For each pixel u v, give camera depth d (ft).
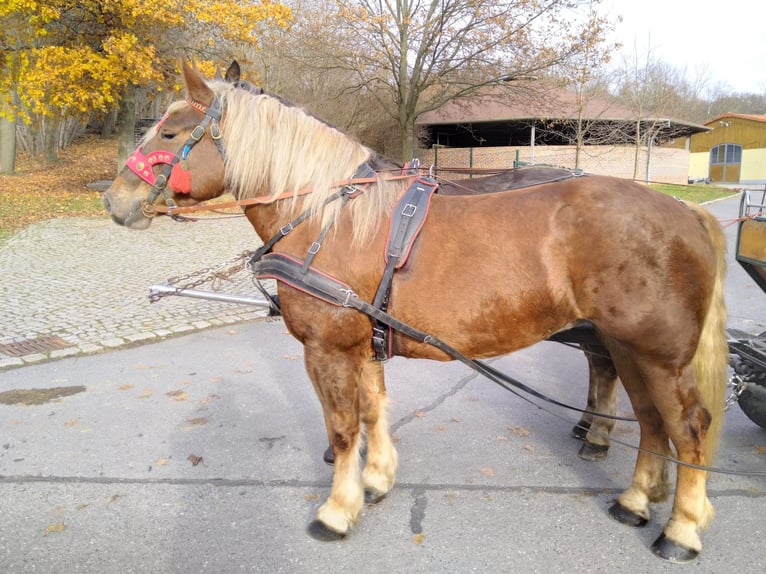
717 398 9.64
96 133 117.91
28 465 12.82
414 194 9.66
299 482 12.21
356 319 9.47
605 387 12.85
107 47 49.93
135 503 11.43
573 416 15.38
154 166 10.11
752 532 10.34
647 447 10.46
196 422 14.96
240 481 12.24
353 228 9.50
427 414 15.55
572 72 64.13
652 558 9.75
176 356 19.88
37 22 50.70
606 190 9.08
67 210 52.95
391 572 9.52
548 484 12.09
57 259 34.68
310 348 9.80
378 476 11.55
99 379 17.79
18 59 54.54
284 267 9.61
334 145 10.02
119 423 14.89
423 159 94.22
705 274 9.04
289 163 9.94
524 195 9.52
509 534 10.43
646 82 90.07
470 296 9.15
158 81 54.08
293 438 14.16
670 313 8.75
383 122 84.33
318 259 9.58
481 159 93.76
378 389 11.59
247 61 59.62
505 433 14.43
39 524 10.76
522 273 9.03
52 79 49.34
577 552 9.92
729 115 144.77
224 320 23.79
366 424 11.68
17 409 15.65
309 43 65.16
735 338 13.28
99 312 24.57
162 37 55.47
